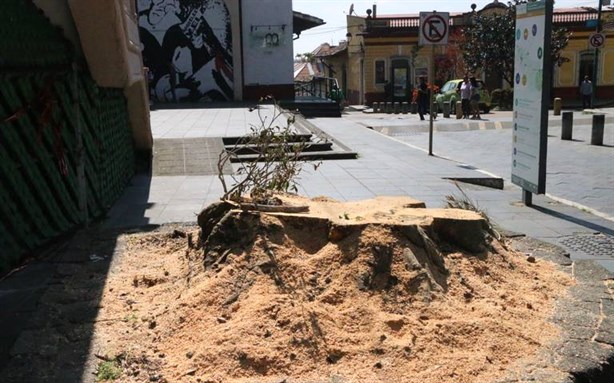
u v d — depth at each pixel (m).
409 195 9.26
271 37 26.83
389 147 14.79
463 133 20.31
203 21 26.50
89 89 7.80
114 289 4.72
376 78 43.41
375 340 3.63
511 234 6.26
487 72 41.03
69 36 7.47
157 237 6.18
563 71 41.59
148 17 26.27
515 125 8.92
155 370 3.48
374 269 4.08
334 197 9.04
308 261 4.21
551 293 4.54
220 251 4.40
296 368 3.44
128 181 10.33
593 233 7.28
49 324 4.09
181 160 11.88
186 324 3.87
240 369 3.41
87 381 3.41
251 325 3.67
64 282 4.94
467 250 4.69
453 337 3.68
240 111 21.23
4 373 3.48
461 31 41.84
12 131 5.81
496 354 3.58
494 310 3.99
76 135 7.13
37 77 6.16
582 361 3.52
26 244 5.80
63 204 6.82
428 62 42.97
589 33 41.00
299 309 3.78
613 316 4.14
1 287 5.05
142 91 10.78
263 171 5.48
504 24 38.06
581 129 20.14
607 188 10.43
